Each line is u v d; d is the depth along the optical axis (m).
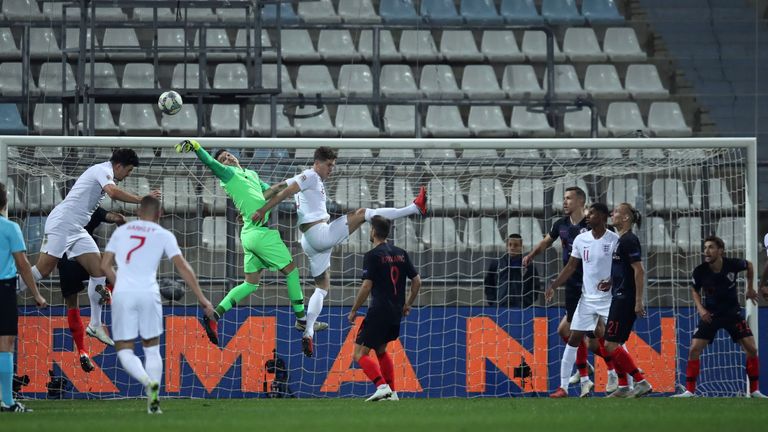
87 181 37.09
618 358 38.19
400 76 59.62
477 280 46.41
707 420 26.11
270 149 48.91
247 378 43.00
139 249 27.67
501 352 43.78
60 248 37.31
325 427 24.02
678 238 51.00
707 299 41.25
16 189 46.91
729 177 47.97
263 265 37.94
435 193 49.41
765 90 61.84
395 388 43.34
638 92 60.12
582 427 23.95
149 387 27.88
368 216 37.19
